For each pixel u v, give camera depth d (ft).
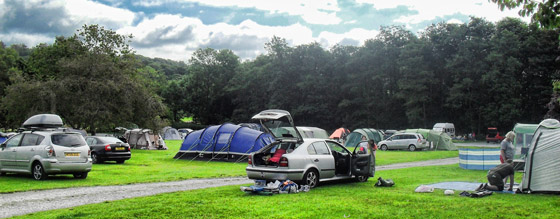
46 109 107.76
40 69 133.90
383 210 28.37
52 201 33.35
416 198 33.30
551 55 198.08
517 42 197.88
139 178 50.14
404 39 231.71
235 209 28.73
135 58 135.03
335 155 45.19
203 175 53.93
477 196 34.24
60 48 130.31
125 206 29.94
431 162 79.71
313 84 239.91
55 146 46.29
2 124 152.05
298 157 39.32
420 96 206.80
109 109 115.55
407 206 29.84
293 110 242.17
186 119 357.61
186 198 33.42
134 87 118.21
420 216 26.50
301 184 39.70
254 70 267.59
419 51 211.82
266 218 26.02
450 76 219.41
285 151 41.81
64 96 110.63
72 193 37.76
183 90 295.07
